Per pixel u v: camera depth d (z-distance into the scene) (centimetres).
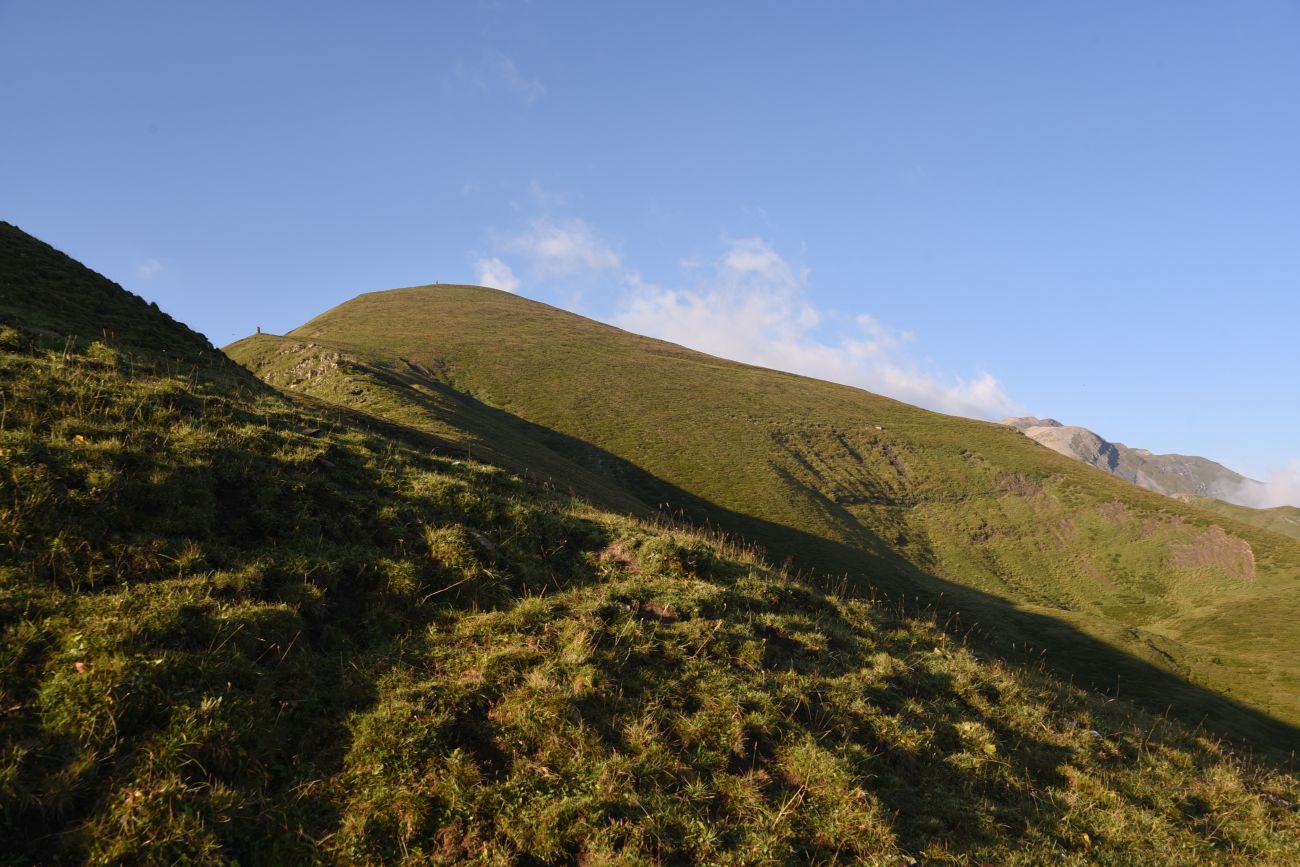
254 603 1048
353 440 1825
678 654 1252
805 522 8238
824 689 1288
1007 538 10012
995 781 1191
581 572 1537
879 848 924
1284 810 1393
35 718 769
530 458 5322
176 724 799
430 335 13650
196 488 1251
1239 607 7869
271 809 774
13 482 1067
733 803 946
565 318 19362
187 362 2523
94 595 952
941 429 13638
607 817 863
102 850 675
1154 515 10562
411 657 1084
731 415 11788
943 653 1661
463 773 875
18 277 2544
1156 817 1212
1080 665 4816
